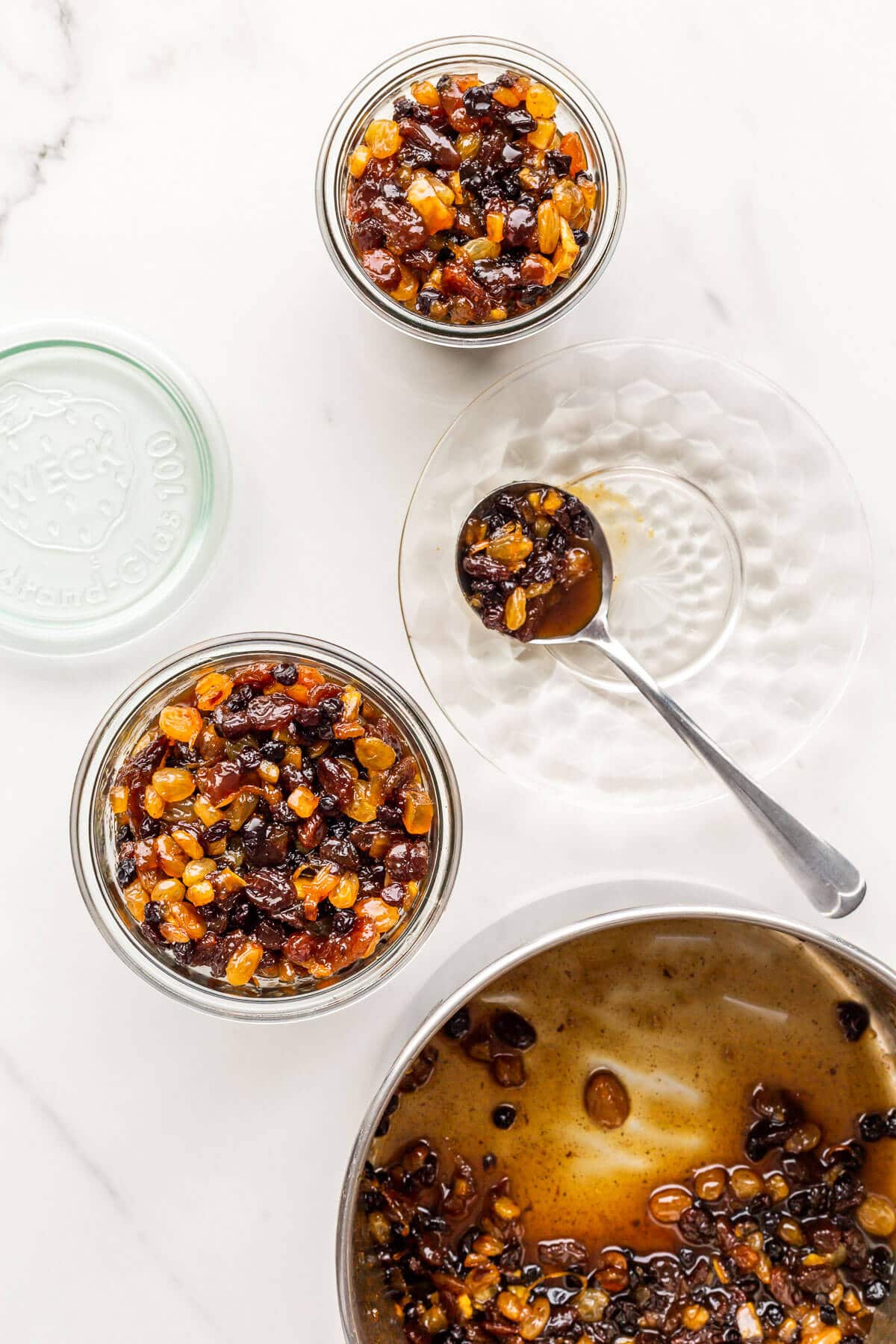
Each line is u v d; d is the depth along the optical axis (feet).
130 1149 1.95
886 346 1.99
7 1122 1.95
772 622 2.00
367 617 1.96
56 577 1.96
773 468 1.98
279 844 1.77
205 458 1.94
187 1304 1.95
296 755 1.79
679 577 2.00
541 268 1.82
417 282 1.85
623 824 1.97
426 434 1.97
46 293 1.94
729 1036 1.94
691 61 1.97
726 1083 1.95
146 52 1.93
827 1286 1.92
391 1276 1.91
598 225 1.86
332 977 1.80
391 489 1.96
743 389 1.96
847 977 1.94
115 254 1.94
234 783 1.76
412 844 1.79
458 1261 1.92
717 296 1.98
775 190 1.98
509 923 1.95
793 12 1.97
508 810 1.97
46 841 1.95
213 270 1.94
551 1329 1.92
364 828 1.79
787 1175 1.94
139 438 1.96
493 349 1.97
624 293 1.97
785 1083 1.95
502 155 1.83
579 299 1.85
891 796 2.00
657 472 1.99
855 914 1.98
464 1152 1.93
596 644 1.92
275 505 1.96
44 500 1.96
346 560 1.96
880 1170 1.95
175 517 1.96
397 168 1.83
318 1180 1.95
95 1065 1.95
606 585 1.94
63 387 1.95
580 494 1.99
